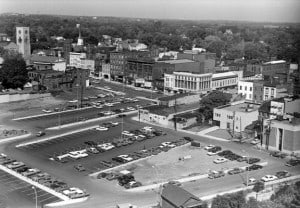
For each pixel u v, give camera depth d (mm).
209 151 173125
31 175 144750
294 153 172000
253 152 174625
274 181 141125
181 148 179250
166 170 152000
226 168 154375
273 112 199750
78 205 121625
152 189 133750
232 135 197625
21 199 124812
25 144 180750
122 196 128375
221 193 128000
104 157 166500
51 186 134375
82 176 145500
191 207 108312
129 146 181125
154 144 183875
